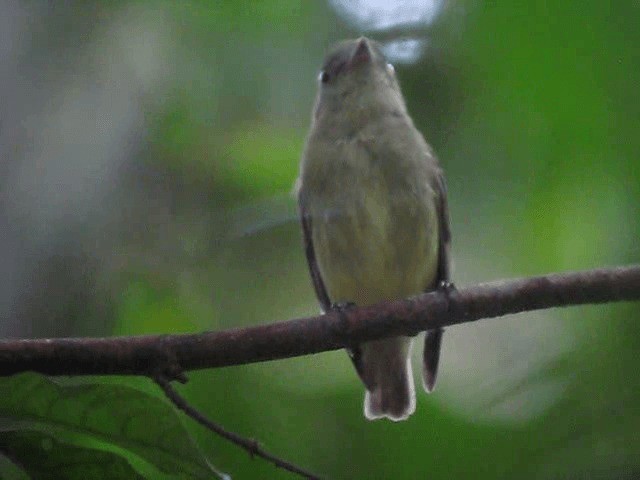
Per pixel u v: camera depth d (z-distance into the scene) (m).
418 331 2.95
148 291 3.08
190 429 3.07
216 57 3.13
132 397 2.88
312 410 3.09
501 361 3.09
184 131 3.11
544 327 3.09
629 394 3.06
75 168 3.05
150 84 3.10
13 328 3.03
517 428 3.07
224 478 2.89
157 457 2.89
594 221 3.08
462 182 3.10
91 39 3.07
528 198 3.09
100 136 3.06
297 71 3.13
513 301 2.95
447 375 3.09
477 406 3.08
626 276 2.94
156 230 3.08
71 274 3.04
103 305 3.05
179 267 3.09
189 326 3.09
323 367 3.09
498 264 3.10
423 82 3.10
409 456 3.07
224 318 3.10
